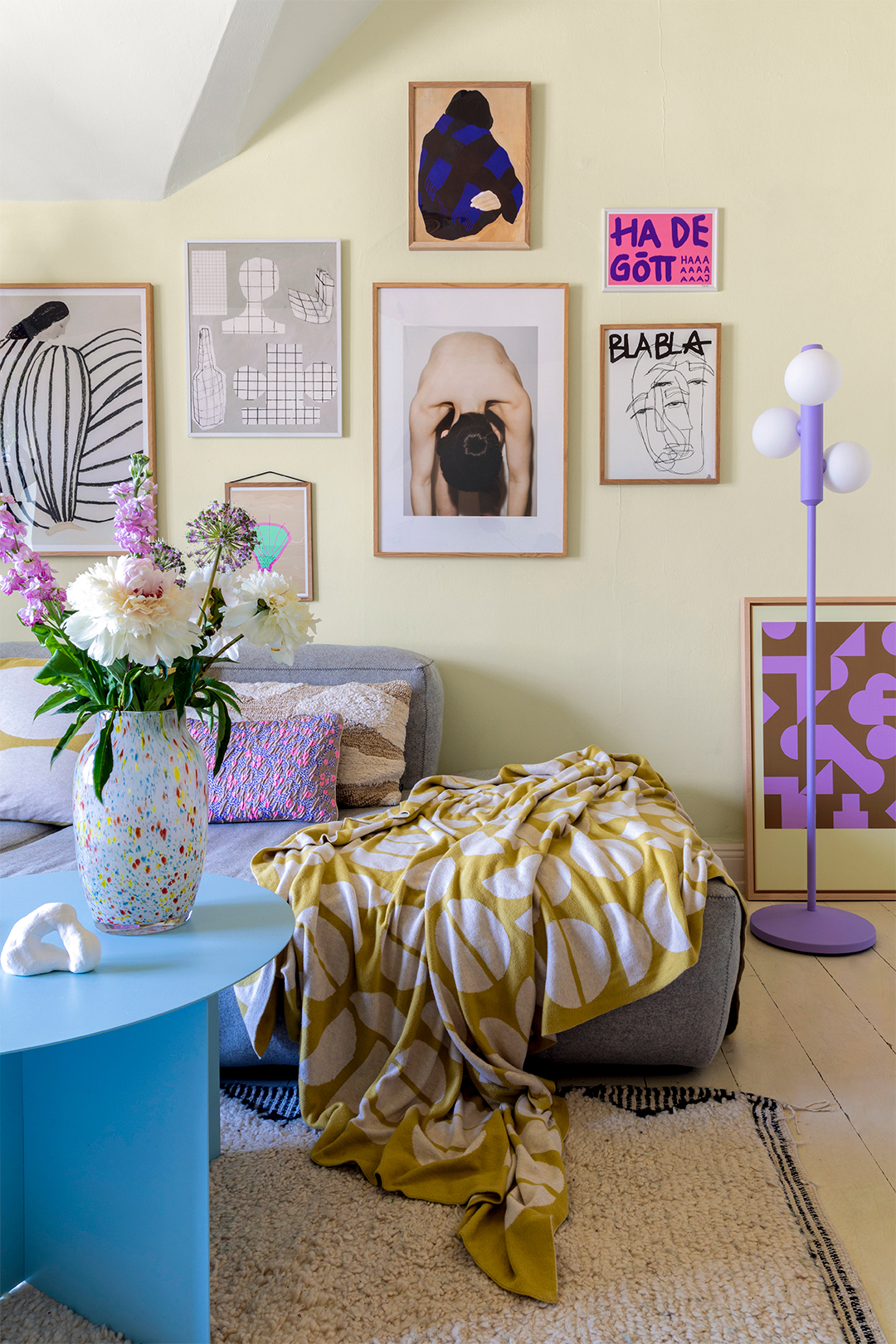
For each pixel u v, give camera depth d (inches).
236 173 110.9
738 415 112.5
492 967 65.0
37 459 113.5
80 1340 46.4
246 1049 68.3
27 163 106.5
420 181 109.3
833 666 113.7
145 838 47.2
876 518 113.3
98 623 43.0
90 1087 46.4
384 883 68.3
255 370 112.2
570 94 109.8
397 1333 45.8
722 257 111.2
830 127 109.7
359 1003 66.8
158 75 97.5
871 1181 58.4
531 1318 46.6
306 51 105.4
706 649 115.0
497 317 111.0
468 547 113.3
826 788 113.7
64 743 48.2
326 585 115.0
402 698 99.8
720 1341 45.2
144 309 111.5
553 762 92.6
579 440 112.9
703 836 116.6
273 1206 55.2
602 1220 53.7
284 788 86.4
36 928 43.5
